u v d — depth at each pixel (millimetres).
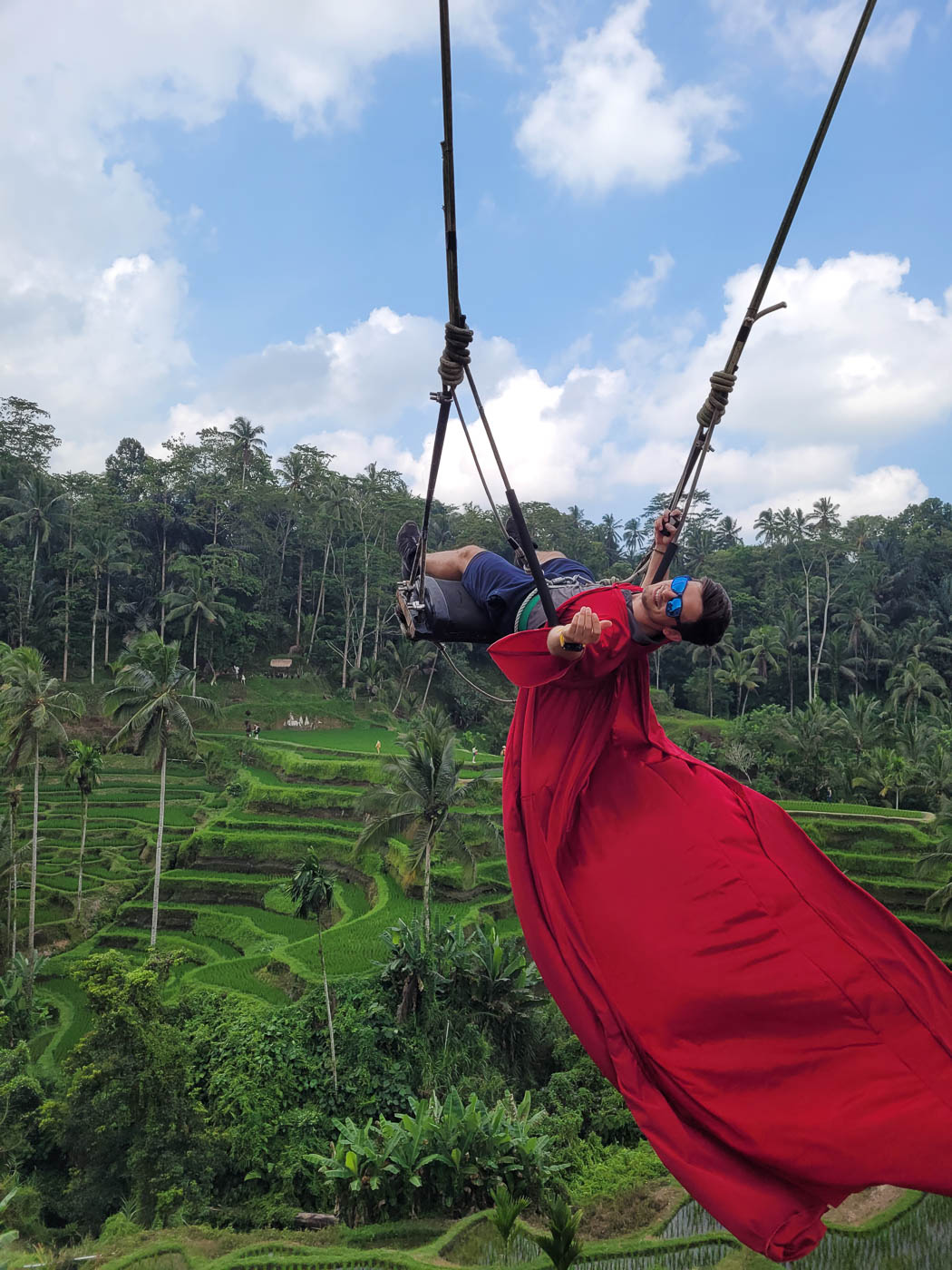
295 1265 18141
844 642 91125
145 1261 19016
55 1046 31578
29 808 57438
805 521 102875
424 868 36812
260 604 88562
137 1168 22328
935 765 60094
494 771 59312
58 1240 22062
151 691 35250
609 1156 23438
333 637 90125
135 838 52594
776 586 101375
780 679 96688
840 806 55875
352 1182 21547
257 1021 26672
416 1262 18016
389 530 92625
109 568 75688
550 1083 27422
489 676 86625
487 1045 27953
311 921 40344
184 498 89750
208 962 37531
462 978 29406
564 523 99875
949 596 101125
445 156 2473
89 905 43812
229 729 73062
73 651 77125
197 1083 25000
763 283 3049
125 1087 22922
